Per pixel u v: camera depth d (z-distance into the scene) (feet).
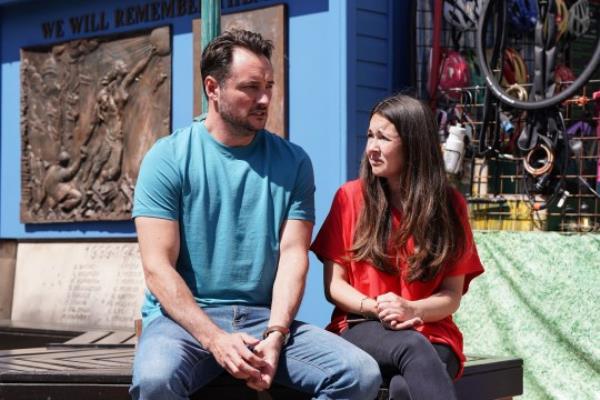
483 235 21.79
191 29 26.89
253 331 13.62
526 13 23.53
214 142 13.97
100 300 27.12
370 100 24.03
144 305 14.23
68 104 29.71
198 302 13.78
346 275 14.69
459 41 24.26
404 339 13.26
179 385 12.55
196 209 13.74
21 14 31.14
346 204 14.80
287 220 14.08
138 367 12.57
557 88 22.21
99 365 14.80
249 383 12.71
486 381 15.44
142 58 27.94
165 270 13.23
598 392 20.01
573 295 20.49
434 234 14.11
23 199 30.81
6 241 29.55
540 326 20.84
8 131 31.68
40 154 30.42
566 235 20.71
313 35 24.13
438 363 13.05
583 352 20.25
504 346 21.25
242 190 13.85
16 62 31.35
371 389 12.82
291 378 13.15
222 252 13.75
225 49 13.66
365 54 23.90
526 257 21.15
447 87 23.86
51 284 28.40
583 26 23.22
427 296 14.38
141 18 28.14
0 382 13.66
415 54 24.31
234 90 13.55
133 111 28.19
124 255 27.02
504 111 22.80
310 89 24.20
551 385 20.56
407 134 14.24
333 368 12.88
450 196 14.48
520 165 22.85
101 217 28.86
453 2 24.08
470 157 22.95
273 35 24.73
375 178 14.60
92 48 29.12
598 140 22.22
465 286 14.98
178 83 27.22
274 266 13.98
